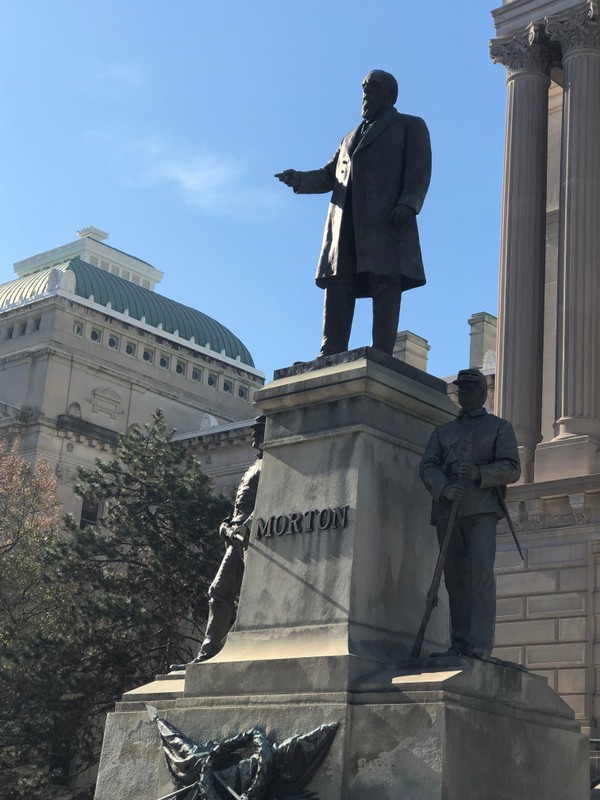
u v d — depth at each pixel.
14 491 45.75
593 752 27.55
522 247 37.38
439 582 9.96
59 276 78.19
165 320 83.56
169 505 44.22
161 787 10.73
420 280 11.95
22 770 41.06
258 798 9.68
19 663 38.25
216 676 10.77
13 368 74.44
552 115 39.75
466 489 10.17
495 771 9.49
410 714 9.34
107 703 39.94
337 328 12.14
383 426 11.05
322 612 10.48
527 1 39.12
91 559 43.22
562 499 33.00
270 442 11.50
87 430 72.62
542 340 37.12
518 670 10.06
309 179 12.52
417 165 12.02
